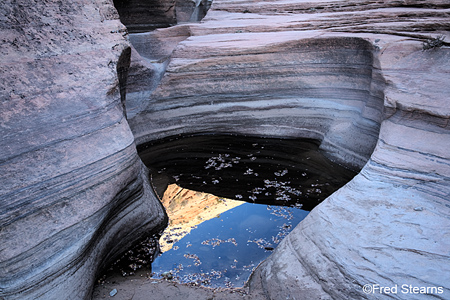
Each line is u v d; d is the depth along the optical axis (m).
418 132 4.07
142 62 7.00
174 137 7.07
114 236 3.77
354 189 3.66
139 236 4.20
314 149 6.25
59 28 3.59
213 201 4.98
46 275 2.77
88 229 3.12
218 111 7.04
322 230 3.27
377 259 2.77
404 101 4.31
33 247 2.74
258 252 4.01
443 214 3.04
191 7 13.73
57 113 3.26
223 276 3.67
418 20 5.67
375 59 5.19
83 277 3.08
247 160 6.05
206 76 6.82
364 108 5.48
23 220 2.77
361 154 5.38
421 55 4.91
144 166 5.71
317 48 6.11
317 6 7.88
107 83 3.79
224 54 6.64
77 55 3.65
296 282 3.05
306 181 5.32
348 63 5.84
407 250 2.78
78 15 3.83
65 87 3.42
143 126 6.87
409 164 3.67
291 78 6.52
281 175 5.53
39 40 3.39
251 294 3.29
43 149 3.06
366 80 5.62
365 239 2.97
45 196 2.93
